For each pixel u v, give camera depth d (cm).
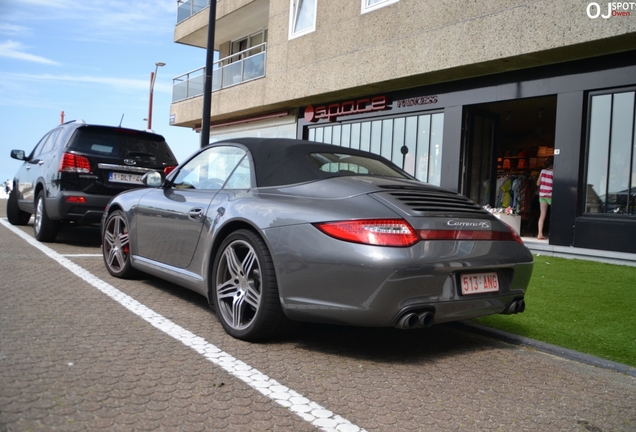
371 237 311
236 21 1830
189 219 436
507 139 1570
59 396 257
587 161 855
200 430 234
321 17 1255
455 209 358
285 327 360
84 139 788
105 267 624
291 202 356
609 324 458
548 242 898
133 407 252
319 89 1262
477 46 919
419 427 255
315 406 270
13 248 734
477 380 325
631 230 782
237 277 376
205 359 326
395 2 1071
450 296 329
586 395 311
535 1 836
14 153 994
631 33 730
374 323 314
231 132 1841
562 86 886
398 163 1207
